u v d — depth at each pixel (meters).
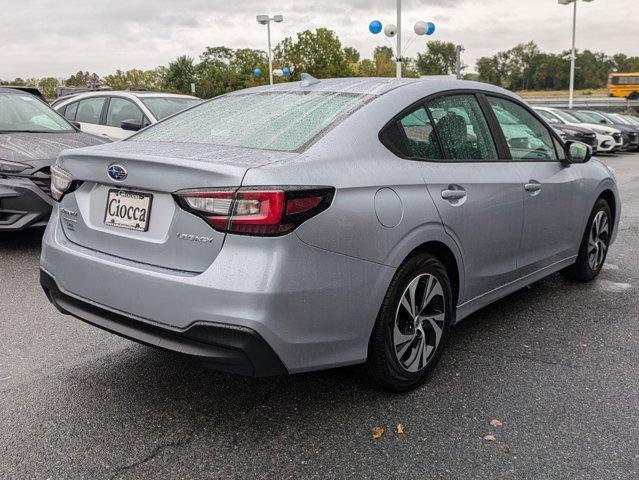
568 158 4.36
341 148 2.74
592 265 4.98
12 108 6.86
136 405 2.96
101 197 2.85
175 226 2.53
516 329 4.00
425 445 2.62
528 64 128.75
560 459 2.51
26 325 4.01
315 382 3.20
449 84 3.53
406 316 3.00
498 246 3.59
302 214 2.42
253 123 3.07
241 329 2.34
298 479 2.39
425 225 2.96
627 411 2.91
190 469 2.46
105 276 2.70
